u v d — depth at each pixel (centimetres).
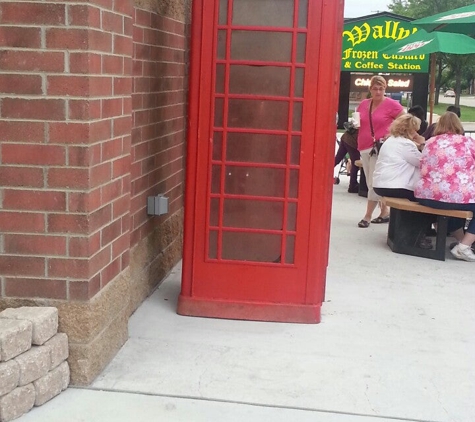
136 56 476
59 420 343
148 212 523
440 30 923
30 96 353
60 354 368
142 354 427
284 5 470
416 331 486
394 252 709
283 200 483
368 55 1322
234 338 459
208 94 477
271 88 477
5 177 360
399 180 725
